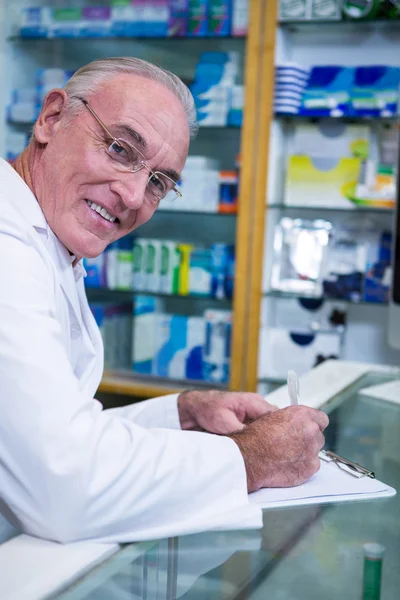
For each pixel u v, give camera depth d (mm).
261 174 3389
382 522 940
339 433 1347
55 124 1203
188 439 981
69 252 1321
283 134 3602
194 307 3900
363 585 763
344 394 1661
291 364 3557
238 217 3438
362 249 3473
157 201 1252
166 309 3957
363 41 3564
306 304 3645
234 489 969
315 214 3627
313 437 1073
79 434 888
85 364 1383
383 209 3398
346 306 3592
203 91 3609
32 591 708
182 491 922
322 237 3521
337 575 786
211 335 3727
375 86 3363
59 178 1188
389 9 3314
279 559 821
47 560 789
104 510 870
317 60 3637
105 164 1152
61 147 1185
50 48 3998
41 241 1101
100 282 3854
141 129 1141
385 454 1230
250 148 3395
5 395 890
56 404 892
